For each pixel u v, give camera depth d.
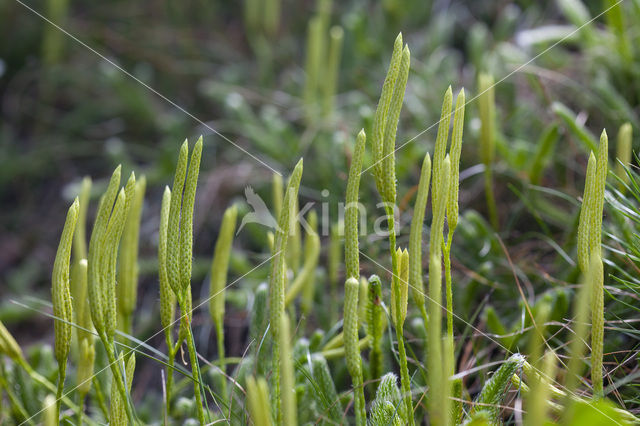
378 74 1.05
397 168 0.73
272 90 1.15
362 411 0.40
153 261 0.91
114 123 1.22
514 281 0.59
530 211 0.62
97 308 0.39
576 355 0.35
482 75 0.56
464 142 0.78
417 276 0.38
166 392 0.44
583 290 0.35
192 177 0.39
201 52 1.30
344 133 0.72
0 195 1.21
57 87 1.34
